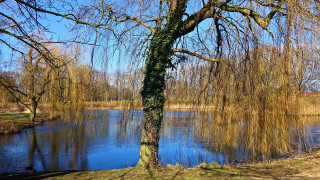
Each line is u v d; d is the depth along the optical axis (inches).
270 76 301.9
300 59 249.1
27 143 521.3
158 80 266.8
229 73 300.5
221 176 216.7
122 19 278.2
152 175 223.6
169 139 502.0
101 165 351.3
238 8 249.6
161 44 262.8
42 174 247.3
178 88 345.7
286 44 244.8
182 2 265.7
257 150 333.1
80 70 429.4
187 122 356.2
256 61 282.4
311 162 279.0
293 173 225.3
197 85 334.3
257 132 309.0
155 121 265.6
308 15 219.0
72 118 501.4
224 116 325.7
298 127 312.8
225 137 331.3
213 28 241.1
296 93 291.9
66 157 401.1
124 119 300.8
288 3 225.6
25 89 351.6
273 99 305.7
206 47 283.9
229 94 314.0
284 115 301.7
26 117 973.8
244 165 277.0
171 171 239.5
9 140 556.4
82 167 341.7
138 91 291.7
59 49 392.5
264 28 247.6
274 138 312.7
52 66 245.8
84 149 454.0
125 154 414.3
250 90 299.0
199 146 438.0
